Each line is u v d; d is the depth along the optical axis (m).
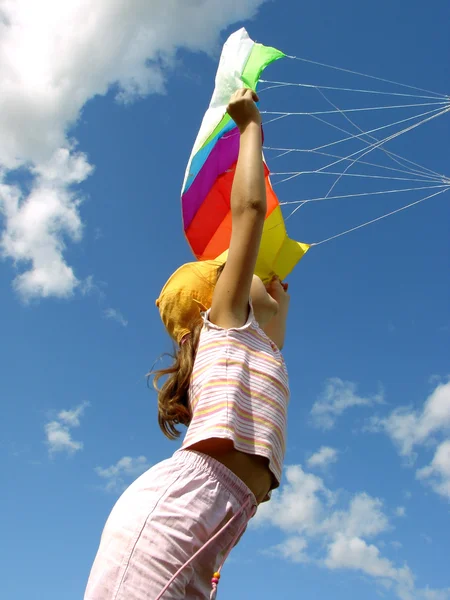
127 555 1.40
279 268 2.29
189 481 1.49
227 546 1.48
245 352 1.67
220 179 2.29
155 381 1.84
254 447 1.54
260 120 1.95
